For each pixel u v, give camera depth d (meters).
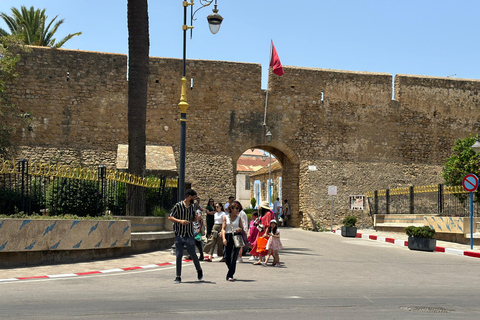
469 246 20.56
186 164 31.58
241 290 9.53
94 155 30.44
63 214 15.41
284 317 6.99
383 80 35.03
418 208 31.53
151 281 10.73
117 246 15.12
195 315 7.05
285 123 33.38
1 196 14.92
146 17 20.27
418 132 35.28
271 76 33.47
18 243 12.69
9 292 9.16
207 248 15.20
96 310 7.37
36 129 29.91
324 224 33.09
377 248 20.19
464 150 28.47
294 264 14.23
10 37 28.42
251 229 15.93
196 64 32.34
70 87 30.59
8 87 29.66
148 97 31.56
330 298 8.73
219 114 32.44
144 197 18.53
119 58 31.41
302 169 33.38
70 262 13.78
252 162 73.56
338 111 34.19
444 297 9.09
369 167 34.25
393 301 8.52
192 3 17.48
